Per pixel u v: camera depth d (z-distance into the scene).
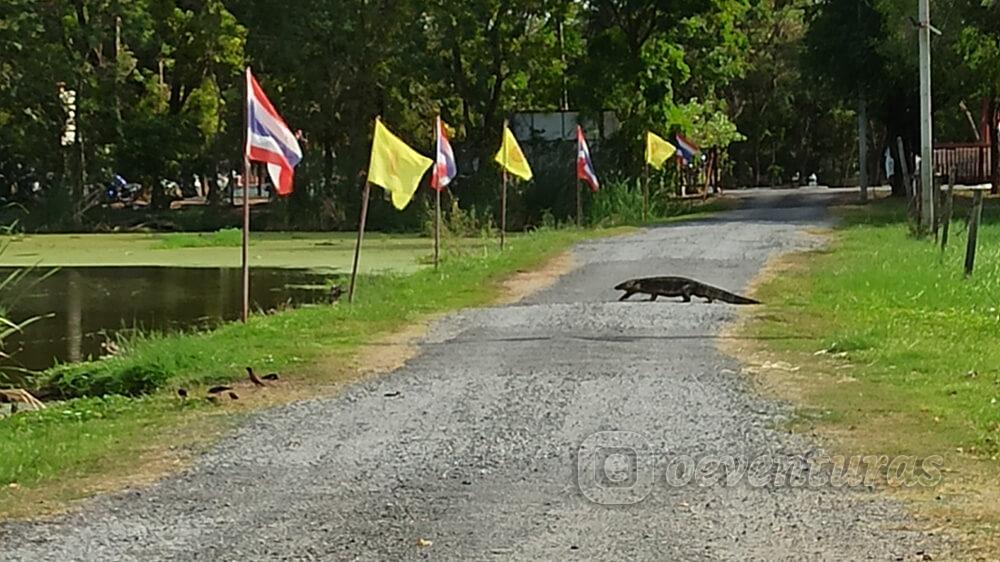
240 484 8.09
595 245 27.94
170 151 50.78
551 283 21.47
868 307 16.52
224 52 49.59
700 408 10.34
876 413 9.86
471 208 40.19
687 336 14.77
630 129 44.50
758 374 12.01
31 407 12.84
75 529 7.07
